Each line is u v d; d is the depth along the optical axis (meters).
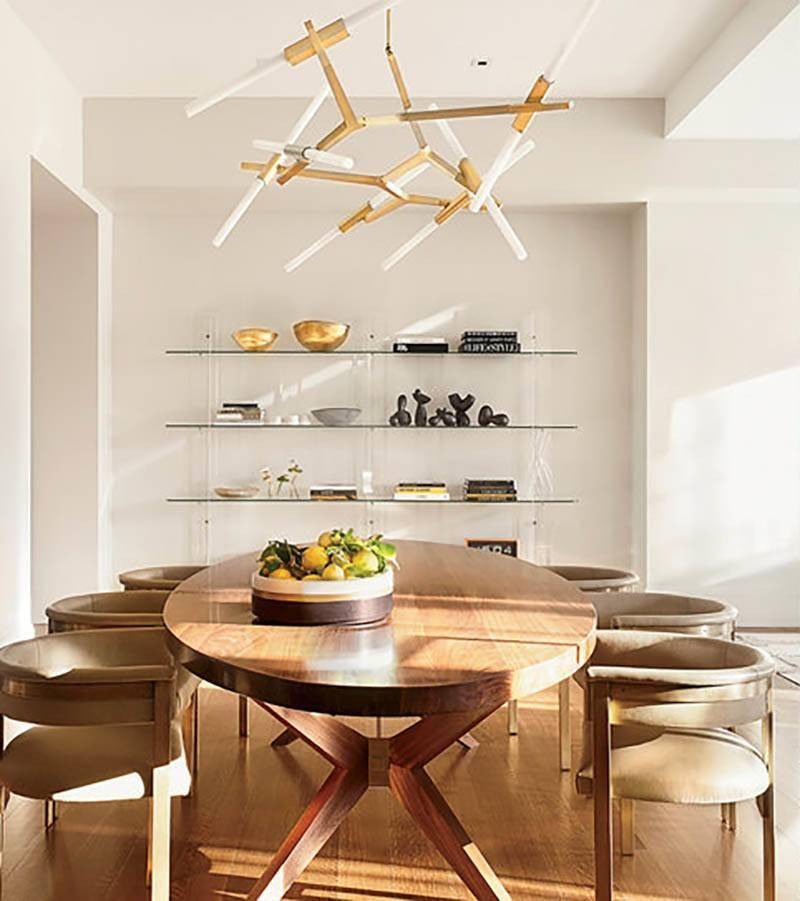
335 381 6.50
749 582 6.27
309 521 6.53
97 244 6.22
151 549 6.50
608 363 6.54
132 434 6.48
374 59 5.25
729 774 2.42
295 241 6.50
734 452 6.25
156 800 2.41
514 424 6.53
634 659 2.91
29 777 2.42
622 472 6.55
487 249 6.53
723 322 6.24
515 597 2.96
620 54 5.22
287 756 3.88
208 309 6.50
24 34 4.83
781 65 4.76
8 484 4.61
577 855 2.96
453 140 3.18
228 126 5.81
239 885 2.75
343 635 2.40
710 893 2.73
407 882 2.78
